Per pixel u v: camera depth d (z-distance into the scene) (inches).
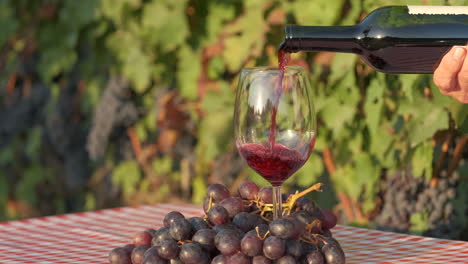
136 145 91.7
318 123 74.9
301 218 47.3
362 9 71.1
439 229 71.6
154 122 89.0
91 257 50.8
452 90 55.1
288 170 48.1
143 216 60.9
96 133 90.5
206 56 81.9
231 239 45.6
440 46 55.4
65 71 98.8
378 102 71.1
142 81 86.1
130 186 93.7
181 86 83.8
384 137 72.2
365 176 73.6
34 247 53.4
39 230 57.6
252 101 48.0
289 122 47.8
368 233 55.1
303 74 48.5
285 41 53.1
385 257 49.6
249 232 45.8
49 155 107.0
